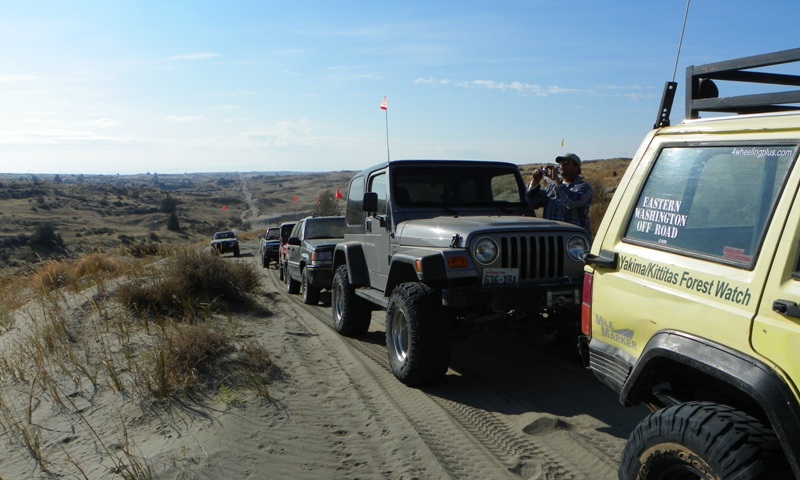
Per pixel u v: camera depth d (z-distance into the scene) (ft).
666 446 8.68
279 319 31.94
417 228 21.16
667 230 10.47
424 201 23.47
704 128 10.36
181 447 14.82
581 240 19.43
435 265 18.67
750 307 8.37
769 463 7.62
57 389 19.97
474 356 23.25
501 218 20.94
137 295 29.78
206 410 17.39
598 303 11.75
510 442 15.19
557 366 21.50
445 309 19.26
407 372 19.21
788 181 8.50
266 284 54.03
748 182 9.23
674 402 10.16
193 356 20.80
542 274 19.08
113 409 18.01
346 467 13.99
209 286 33.42
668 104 11.50
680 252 10.00
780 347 7.84
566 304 18.48
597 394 18.38
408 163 23.62
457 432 15.80
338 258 28.50
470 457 14.29
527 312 19.65
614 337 11.28
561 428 15.88
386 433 15.87
